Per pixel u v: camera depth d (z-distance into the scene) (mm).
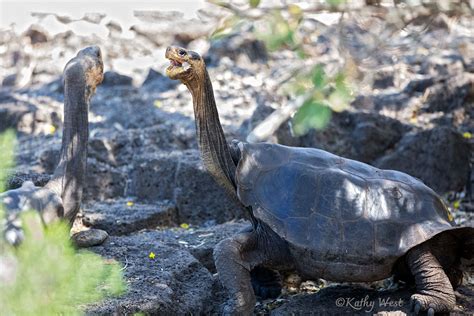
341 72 9555
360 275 9938
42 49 25547
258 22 10062
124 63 25031
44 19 26328
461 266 10836
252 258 10523
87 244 11578
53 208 10414
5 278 7188
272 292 11578
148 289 10039
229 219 15039
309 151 10898
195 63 10266
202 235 13156
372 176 10555
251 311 10086
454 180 16641
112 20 26562
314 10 9594
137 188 16109
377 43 10555
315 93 9250
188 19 26594
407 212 10109
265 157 10695
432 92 19469
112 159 17406
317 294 10828
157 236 13023
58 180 11070
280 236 9898
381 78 20812
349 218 9945
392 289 10797
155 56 25406
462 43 23078
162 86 22828
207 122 10664
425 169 16641
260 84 22109
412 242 9805
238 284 10039
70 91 11195
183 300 10430
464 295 10680
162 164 15836
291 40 9391
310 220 9945
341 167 10602
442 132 16609
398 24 10445
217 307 10898
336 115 17109
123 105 21406
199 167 15086
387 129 17328
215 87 22250
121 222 13703
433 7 10133
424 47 22656
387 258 9781
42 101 21531
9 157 7914
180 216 15156
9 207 9922
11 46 25344
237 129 18484
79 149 11227
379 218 9977
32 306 6758
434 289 9734
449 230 10016
